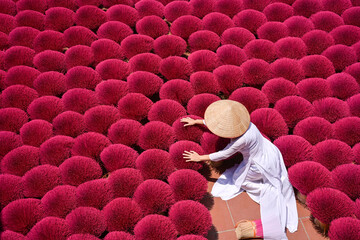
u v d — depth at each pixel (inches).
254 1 214.4
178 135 148.8
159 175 136.0
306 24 199.3
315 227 130.6
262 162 126.0
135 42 185.6
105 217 122.3
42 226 117.3
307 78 176.6
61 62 179.9
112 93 163.0
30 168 138.9
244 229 123.6
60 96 173.0
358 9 207.6
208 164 148.9
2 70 176.4
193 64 177.6
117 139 147.4
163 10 212.5
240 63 179.6
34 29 195.2
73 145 143.9
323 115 157.4
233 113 122.3
